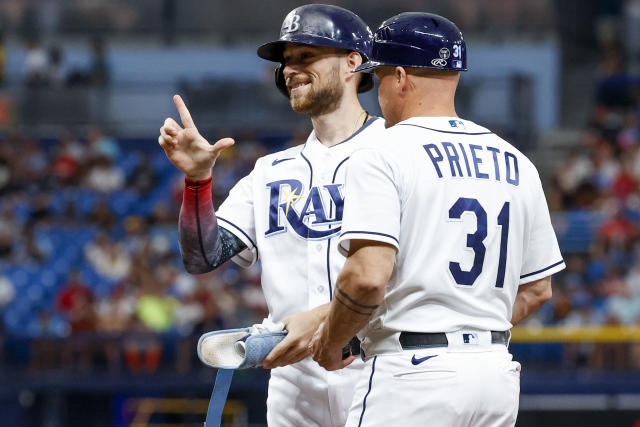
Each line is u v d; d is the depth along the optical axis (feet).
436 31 22.20
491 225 21.48
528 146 124.36
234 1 149.18
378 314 21.59
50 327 82.12
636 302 79.82
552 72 144.66
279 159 26.53
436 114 22.31
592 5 154.71
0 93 130.82
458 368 20.80
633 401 69.92
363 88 27.25
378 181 20.86
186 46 148.77
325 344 21.53
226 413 72.38
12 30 147.02
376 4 143.95
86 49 147.74
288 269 25.48
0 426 74.23
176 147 23.66
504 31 145.89
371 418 21.17
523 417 70.44
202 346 22.82
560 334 69.92
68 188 117.29
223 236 25.95
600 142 119.34
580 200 108.78
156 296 81.71
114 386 74.13
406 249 21.15
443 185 21.22
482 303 21.42
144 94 130.31
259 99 127.95
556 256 23.30
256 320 79.56
